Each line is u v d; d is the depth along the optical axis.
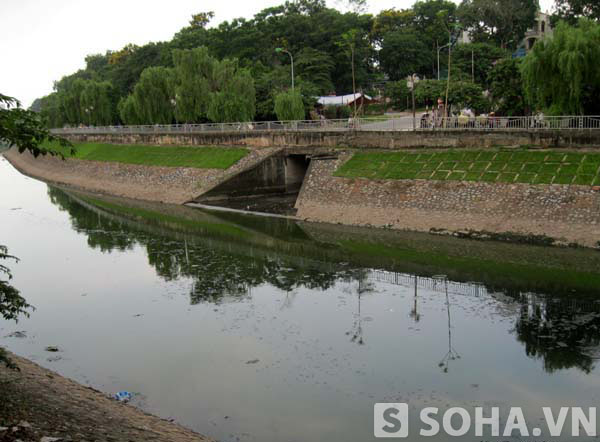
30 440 11.38
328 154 48.66
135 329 22.34
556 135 37.50
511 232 32.81
